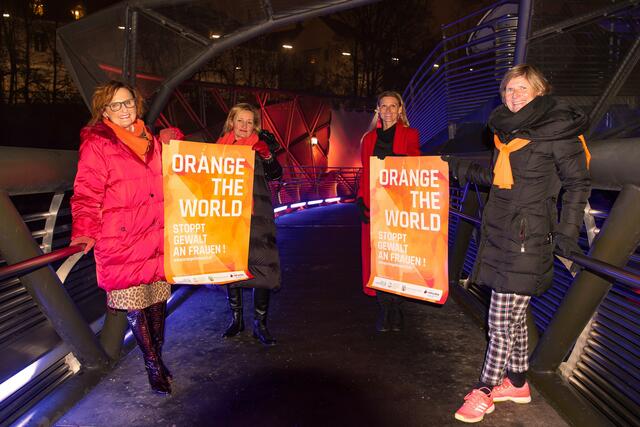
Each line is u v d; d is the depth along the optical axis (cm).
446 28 724
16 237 271
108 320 341
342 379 320
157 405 284
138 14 600
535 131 223
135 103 268
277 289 366
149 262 274
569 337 285
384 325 411
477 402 263
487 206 253
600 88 438
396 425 262
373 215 340
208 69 4272
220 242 312
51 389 288
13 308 281
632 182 235
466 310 462
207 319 450
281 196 1756
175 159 298
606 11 401
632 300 253
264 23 595
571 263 293
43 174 292
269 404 286
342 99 2820
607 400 255
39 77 3994
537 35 419
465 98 725
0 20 3853
